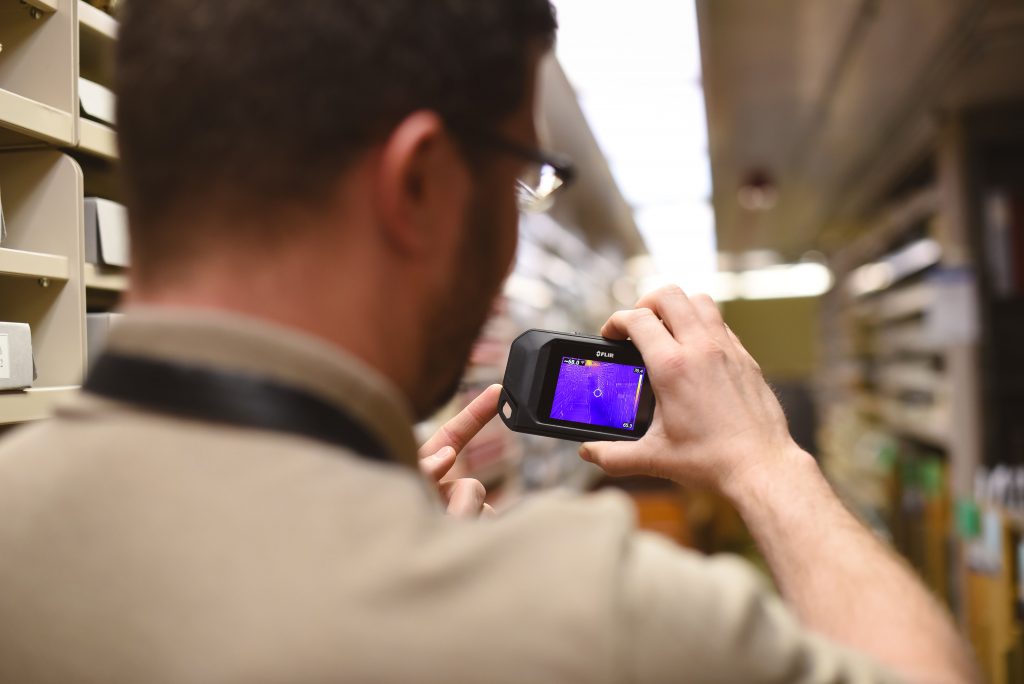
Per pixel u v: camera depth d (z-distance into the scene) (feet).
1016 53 10.96
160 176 1.38
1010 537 8.70
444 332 1.60
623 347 2.88
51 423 1.44
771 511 1.93
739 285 47.50
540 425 2.88
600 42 9.62
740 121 14.12
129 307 1.45
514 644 1.16
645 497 18.38
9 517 1.32
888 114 13.92
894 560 1.78
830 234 28.30
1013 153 13.85
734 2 9.20
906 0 9.19
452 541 1.25
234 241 1.36
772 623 1.29
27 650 1.24
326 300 1.38
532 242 15.84
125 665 1.18
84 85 3.50
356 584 1.18
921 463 16.16
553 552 1.25
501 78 1.52
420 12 1.41
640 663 1.17
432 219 1.48
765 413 2.17
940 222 14.05
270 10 1.34
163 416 1.31
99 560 1.24
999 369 13.33
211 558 1.20
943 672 1.49
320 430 1.31
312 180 1.35
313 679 1.12
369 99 1.36
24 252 3.07
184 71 1.35
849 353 26.81
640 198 19.97
